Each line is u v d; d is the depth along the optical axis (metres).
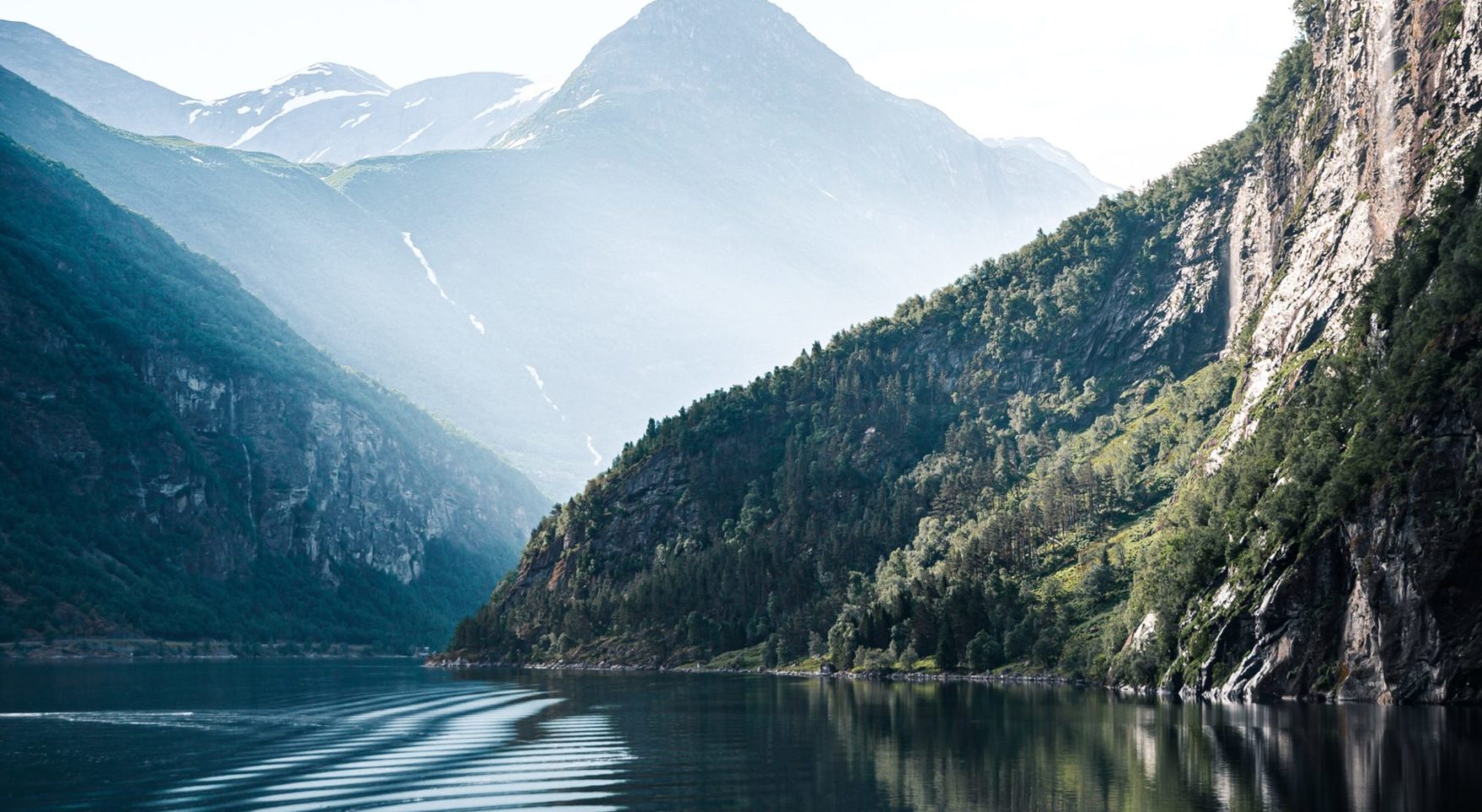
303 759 157.88
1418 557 179.00
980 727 177.50
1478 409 177.62
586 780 138.62
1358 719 164.25
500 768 148.00
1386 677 182.75
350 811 123.38
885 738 167.62
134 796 132.62
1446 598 176.88
